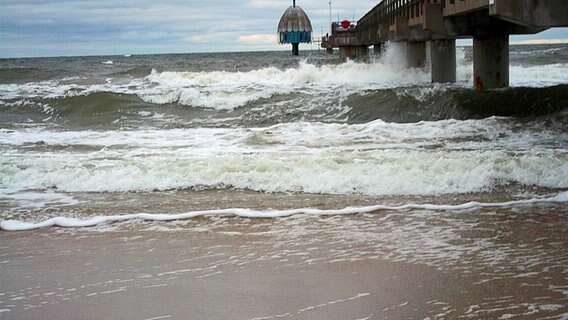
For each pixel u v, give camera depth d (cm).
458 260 716
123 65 7456
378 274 677
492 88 2423
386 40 4084
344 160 1202
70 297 629
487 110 2091
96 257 759
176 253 768
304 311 582
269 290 637
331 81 3441
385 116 2114
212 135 1720
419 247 768
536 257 720
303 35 12606
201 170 1177
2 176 1196
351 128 1762
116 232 870
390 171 1125
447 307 583
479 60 2452
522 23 1484
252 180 1130
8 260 753
